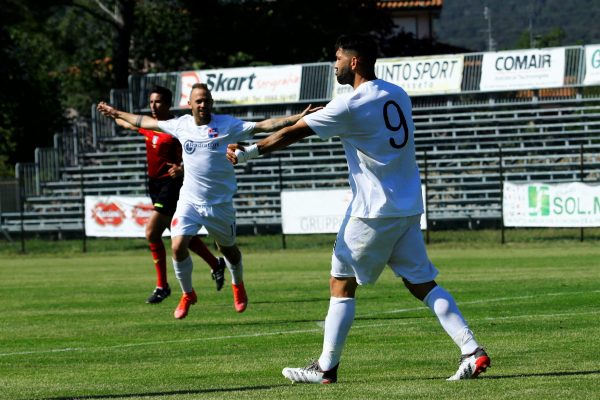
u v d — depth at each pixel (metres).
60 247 77.69
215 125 28.14
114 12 117.19
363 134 17.50
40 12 103.94
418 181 17.98
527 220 67.00
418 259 17.94
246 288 42.38
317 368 18.28
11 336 28.47
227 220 28.83
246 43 123.25
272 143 17.83
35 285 46.56
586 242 67.94
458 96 93.00
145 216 71.75
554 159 87.38
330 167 88.75
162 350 24.88
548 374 18.45
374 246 17.67
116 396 17.81
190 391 18.09
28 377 21.16
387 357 22.23
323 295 38.47
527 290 37.41
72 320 32.16
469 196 84.75
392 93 17.77
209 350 24.61
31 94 118.44
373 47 17.89
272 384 18.61
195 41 125.19
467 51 129.00
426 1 143.50
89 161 95.31
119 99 97.44
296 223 69.31
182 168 31.30
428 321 28.97
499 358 21.14
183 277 28.78
